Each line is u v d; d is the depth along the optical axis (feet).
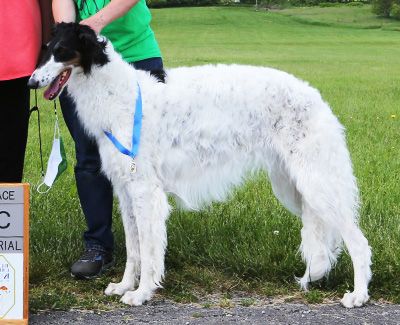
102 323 11.31
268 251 14.10
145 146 12.25
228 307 12.18
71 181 19.97
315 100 12.81
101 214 13.89
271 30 215.72
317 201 12.43
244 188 18.75
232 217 16.35
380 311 12.05
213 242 14.65
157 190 12.41
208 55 101.19
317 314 11.86
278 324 11.32
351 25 244.63
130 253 12.97
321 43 156.25
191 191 13.05
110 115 12.15
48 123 32.81
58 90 11.79
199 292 13.00
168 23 234.79
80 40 11.73
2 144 14.12
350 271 13.48
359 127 31.68
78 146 13.80
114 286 12.85
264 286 13.19
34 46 13.14
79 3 13.32
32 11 13.11
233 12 286.66
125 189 12.71
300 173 12.52
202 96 12.67
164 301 12.51
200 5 321.52
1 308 10.71
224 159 12.95
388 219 16.02
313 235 13.10
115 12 12.73
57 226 15.56
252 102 12.73
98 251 13.82
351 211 12.69
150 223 12.32
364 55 108.17
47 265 13.52
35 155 23.97
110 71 12.07
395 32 217.15
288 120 12.66
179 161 12.69
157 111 12.42
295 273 13.69
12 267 10.71
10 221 10.64
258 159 13.07
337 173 12.55
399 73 68.03
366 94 47.03
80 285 13.30
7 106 13.71
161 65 14.43
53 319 11.46
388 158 23.98
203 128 12.67
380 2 266.36
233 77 12.91
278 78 12.96
